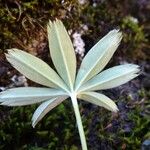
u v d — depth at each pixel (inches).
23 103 4.0
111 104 4.0
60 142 5.0
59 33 4.0
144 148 4.6
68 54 4.0
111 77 4.0
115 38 4.1
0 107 4.9
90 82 4.0
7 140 4.8
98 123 5.1
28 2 5.1
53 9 5.2
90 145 5.0
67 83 4.0
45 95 3.9
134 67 4.0
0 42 5.1
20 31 5.1
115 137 5.0
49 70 4.0
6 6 5.0
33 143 4.9
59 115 5.1
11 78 5.2
